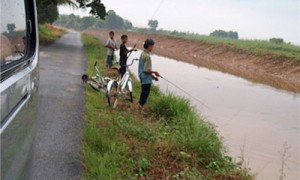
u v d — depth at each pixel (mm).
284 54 28516
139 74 8641
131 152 5742
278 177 6215
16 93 2010
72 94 9383
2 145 1610
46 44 25703
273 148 7781
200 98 12883
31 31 3189
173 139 6484
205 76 20141
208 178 5324
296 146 8094
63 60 16734
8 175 1772
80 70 13945
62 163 4922
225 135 8344
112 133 6445
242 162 6191
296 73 24125
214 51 37375
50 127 6379
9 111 1816
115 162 5238
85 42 35219
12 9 2359
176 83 16047
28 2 3141
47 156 5070
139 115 8281
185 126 7422
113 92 8945
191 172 5336
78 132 6344
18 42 2510
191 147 6266
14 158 1948
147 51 8531
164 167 5488
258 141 8164
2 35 2016
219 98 13242
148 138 6645
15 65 2182
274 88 17906
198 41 45375
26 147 2436
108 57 14781
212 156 6207
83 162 5062
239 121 9945
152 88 11953
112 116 7691
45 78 11242
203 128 7270
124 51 10914
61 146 5539
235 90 15781
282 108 12500
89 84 10391
